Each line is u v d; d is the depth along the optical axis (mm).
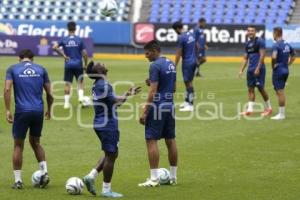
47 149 42719
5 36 124188
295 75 96625
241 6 139500
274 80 56281
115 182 34031
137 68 105438
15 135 32188
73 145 44219
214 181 34406
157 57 33156
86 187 31266
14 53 124188
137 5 140750
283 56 55812
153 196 31000
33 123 32406
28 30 130750
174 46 128000
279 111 56812
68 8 142000
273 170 37156
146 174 36062
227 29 128000
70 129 50406
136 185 33375
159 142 46031
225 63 121062
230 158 40562
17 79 32500
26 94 32375
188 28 127438
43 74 33219
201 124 53875
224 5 139875
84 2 142375
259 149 43531
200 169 37406
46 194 31062
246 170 37188
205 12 139375
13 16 141500
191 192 31859
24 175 35375
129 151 42531
